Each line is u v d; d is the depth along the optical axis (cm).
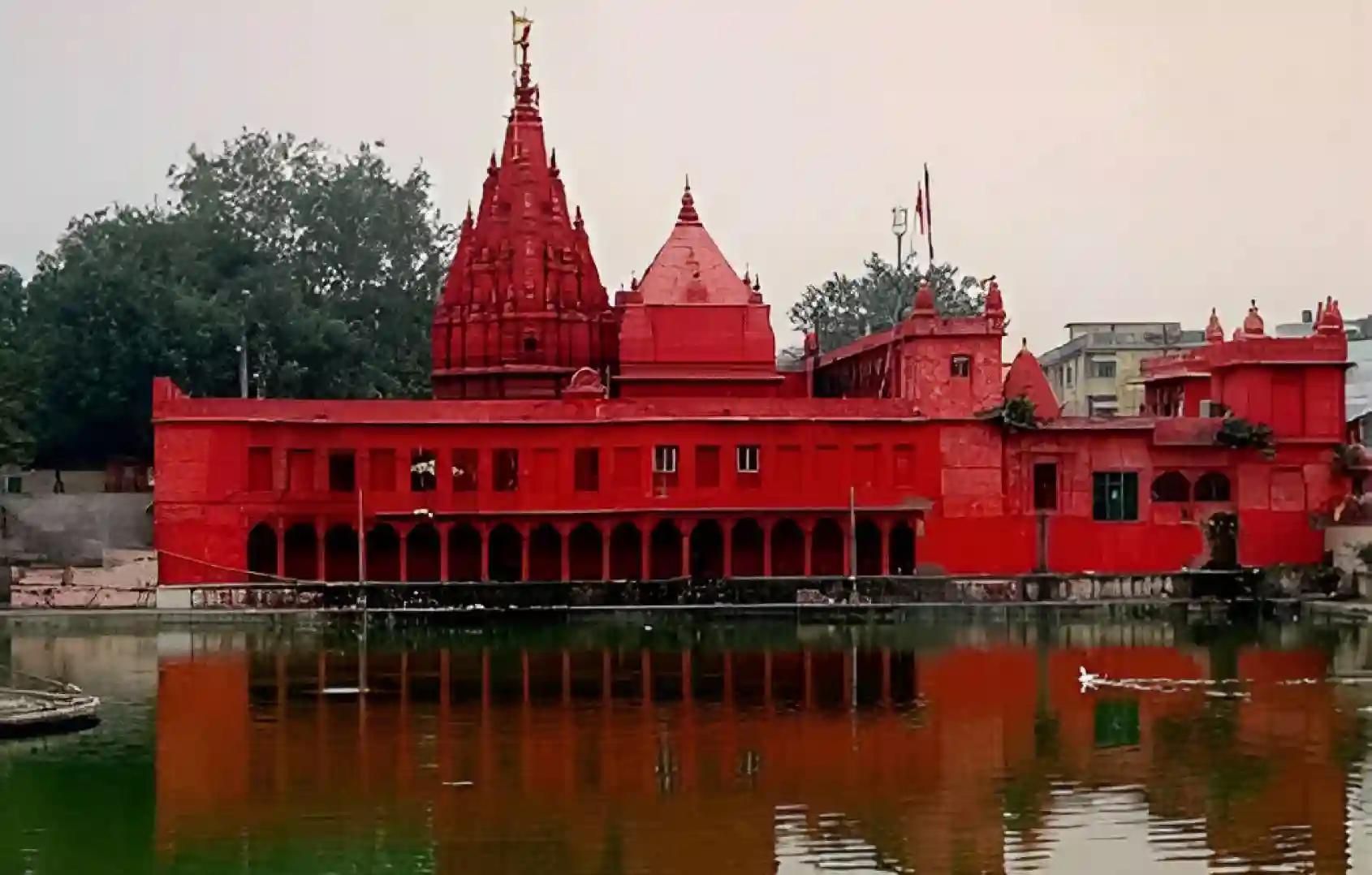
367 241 11369
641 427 7669
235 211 11262
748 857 3791
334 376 10088
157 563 7431
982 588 7512
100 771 4478
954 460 7769
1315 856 3803
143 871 3709
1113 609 7475
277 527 7544
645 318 8325
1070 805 4188
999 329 7769
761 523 7694
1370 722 5084
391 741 4825
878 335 8381
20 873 3706
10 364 8431
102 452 9438
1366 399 10306
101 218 10431
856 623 7244
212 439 7500
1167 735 4909
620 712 5244
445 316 8544
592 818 4075
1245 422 7856
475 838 3922
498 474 7700
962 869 3716
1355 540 7619
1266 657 6291
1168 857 3797
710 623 7212
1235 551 7881
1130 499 7862
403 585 7306
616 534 7888
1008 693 5541
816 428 7725
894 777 4441
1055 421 7831
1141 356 11838
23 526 8031
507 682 5750
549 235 8519
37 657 6253
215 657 6269
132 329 9100
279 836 3944
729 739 4856
